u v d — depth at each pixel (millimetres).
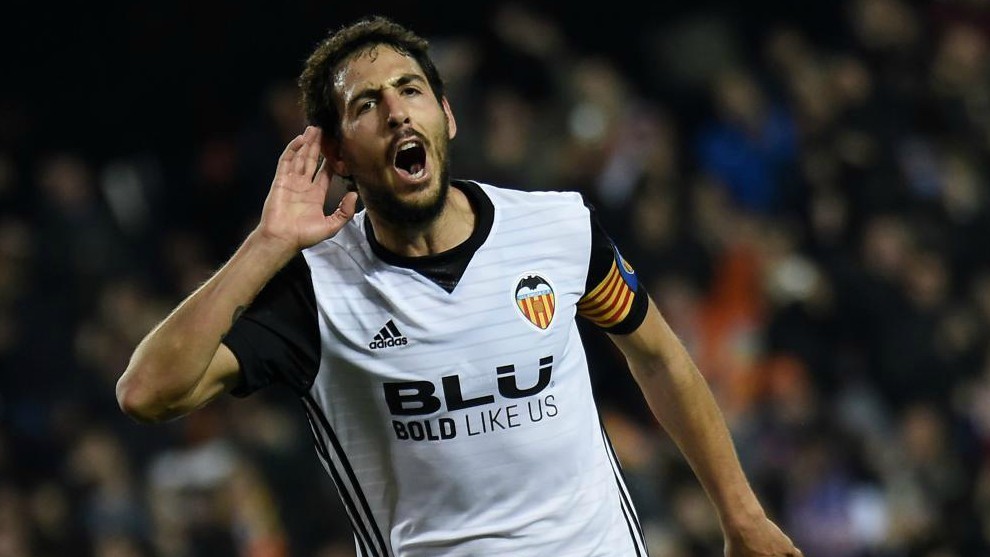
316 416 13750
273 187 13281
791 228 39406
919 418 35656
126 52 43969
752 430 33656
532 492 13695
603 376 33188
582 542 13828
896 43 43281
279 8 43906
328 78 13695
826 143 40719
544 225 13898
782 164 40719
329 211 29375
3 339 35781
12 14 43531
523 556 13680
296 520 32406
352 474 13844
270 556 31688
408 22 43531
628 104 40469
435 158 13469
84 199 37969
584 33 45562
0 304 36062
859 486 34188
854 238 39031
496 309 13586
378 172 13422
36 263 36875
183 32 44062
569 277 13875
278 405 34000
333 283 13602
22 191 39438
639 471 30594
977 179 41594
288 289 13547
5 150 41312
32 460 34188
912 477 35062
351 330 13492
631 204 36500
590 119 38031
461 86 36969
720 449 14859
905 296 37562
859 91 41500
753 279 36781
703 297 36156
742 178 40406
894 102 41625
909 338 37031
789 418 34281
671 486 31516
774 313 36531
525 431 13602
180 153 43281
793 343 36062
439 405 13484
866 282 37562
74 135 43031
